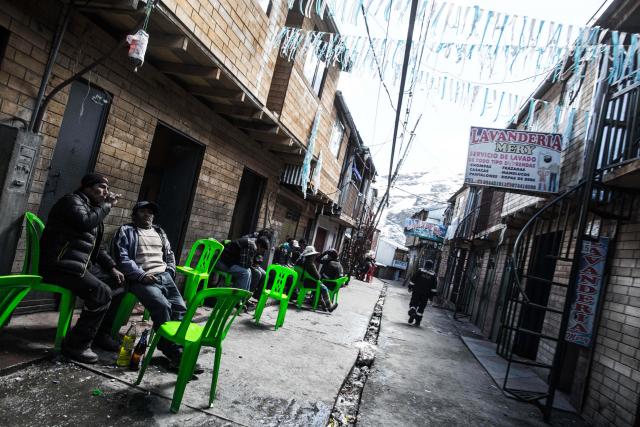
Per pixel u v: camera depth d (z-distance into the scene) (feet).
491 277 41.06
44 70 12.23
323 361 17.35
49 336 12.19
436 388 17.87
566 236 23.75
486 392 18.79
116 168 15.79
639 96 16.74
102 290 11.23
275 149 29.53
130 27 13.94
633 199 17.79
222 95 18.69
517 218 30.76
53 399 9.17
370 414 13.30
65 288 10.94
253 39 19.02
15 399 8.82
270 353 16.57
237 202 29.40
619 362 16.02
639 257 16.37
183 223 21.39
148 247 13.57
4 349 10.55
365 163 66.59
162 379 11.52
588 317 18.35
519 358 27.09
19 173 11.23
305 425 10.97
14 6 10.95
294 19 25.71
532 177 23.95
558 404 18.75
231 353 15.42
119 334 13.89
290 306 29.14
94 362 11.41
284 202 38.37
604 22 19.58
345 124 46.26
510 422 15.40
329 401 13.09
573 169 23.97
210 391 10.86
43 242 10.78
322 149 35.96
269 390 12.73
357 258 77.30
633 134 16.53
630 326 15.88
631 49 9.39
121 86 15.24
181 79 18.31
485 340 34.73
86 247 11.16
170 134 21.21
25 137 11.21
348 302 39.50
